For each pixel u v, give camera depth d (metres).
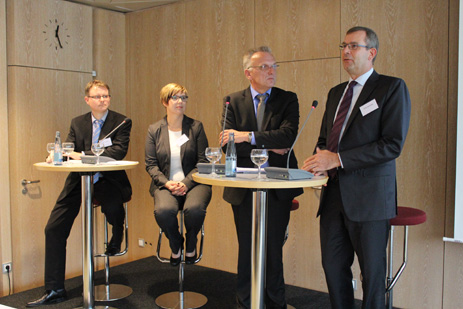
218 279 4.27
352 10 3.68
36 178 4.32
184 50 4.67
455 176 3.25
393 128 2.44
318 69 3.87
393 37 3.51
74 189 3.72
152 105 4.93
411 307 3.53
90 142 3.90
